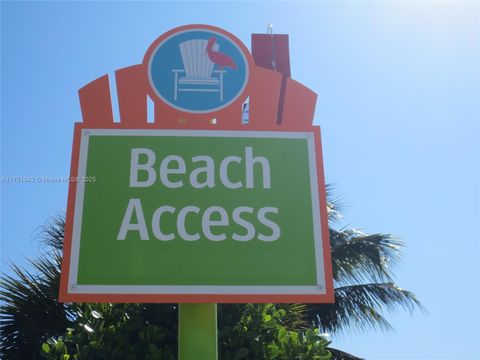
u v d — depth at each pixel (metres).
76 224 2.23
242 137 2.42
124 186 2.31
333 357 4.41
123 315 2.75
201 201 2.30
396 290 4.84
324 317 4.75
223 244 2.24
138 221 2.25
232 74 2.50
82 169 2.33
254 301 2.17
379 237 4.99
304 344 2.65
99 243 2.21
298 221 2.31
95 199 2.28
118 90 2.45
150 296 2.14
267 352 2.63
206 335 2.15
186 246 2.22
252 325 2.70
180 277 2.18
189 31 2.55
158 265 2.19
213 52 2.52
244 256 2.23
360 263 4.91
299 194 2.35
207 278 2.19
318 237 2.28
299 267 2.23
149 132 2.40
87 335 2.58
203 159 2.38
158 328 2.68
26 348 3.24
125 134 2.40
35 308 3.21
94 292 2.14
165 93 2.46
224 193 2.32
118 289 2.15
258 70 2.51
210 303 2.19
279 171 2.38
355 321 4.78
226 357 2.58
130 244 2.21
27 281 3.26
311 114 2.48
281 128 2.45
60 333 3.21
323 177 2.38
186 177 2.34
